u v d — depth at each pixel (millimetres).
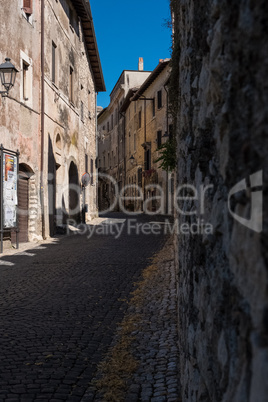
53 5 16625
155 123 29750
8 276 8031
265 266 975
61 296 6379
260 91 1039
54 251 11484
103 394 3178
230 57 1345
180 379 3141
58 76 17438
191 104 2420
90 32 23531
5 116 12148
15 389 3273
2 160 11453
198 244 2035
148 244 12516
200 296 1961
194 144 2275
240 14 1204
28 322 5090
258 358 975
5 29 12258
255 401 969
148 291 6383
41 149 14906
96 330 4773
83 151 23281
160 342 4160
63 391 3242
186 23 2719
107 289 6785
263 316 970
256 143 1075
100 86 29906
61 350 4137
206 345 1761
